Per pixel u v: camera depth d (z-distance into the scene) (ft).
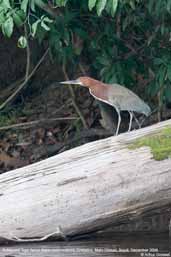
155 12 37.47
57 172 33.63
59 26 39.55
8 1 33.53
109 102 37.68
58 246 34.19
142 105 37.88
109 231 36.78
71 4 40.45
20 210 33.19
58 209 33.06
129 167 33.19
